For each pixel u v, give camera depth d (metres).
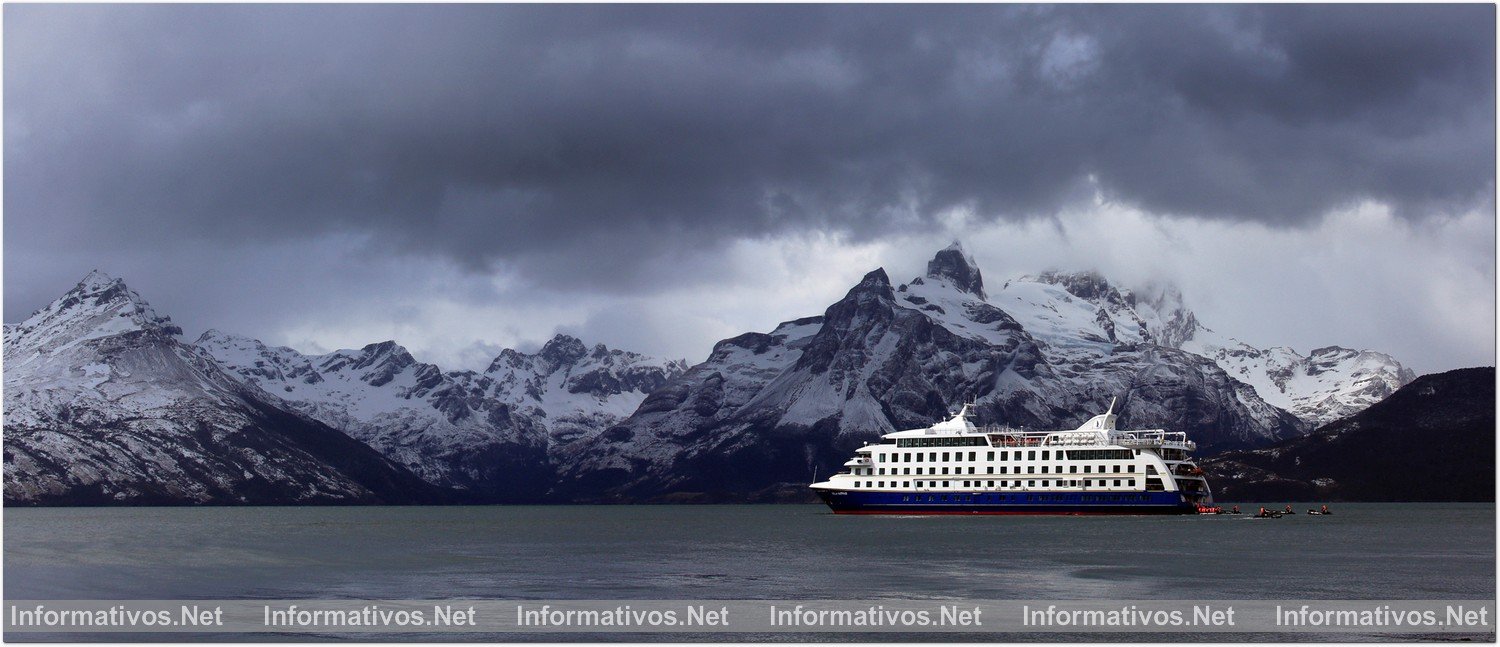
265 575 169.75
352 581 161.38
